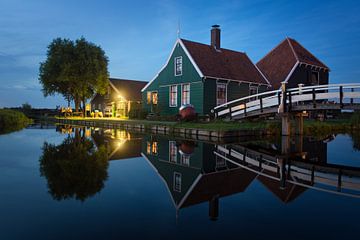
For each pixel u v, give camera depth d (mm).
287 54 28234
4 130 19688
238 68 24281
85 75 36438
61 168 6855
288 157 9500
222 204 4352
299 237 3156
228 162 8273
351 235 3211
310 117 25172
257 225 3496
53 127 23922
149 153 9688
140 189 5105
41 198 4484
